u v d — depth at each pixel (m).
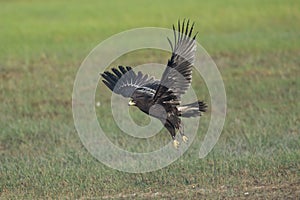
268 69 77.00
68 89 70.81
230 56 85.06
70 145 50.38
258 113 58.22
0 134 54.00
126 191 39.94
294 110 58.66
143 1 128.25
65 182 41.59
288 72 75.06
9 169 44.78
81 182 41.25
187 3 124.69
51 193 39.97
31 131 54.44
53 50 92.06
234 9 117.75
